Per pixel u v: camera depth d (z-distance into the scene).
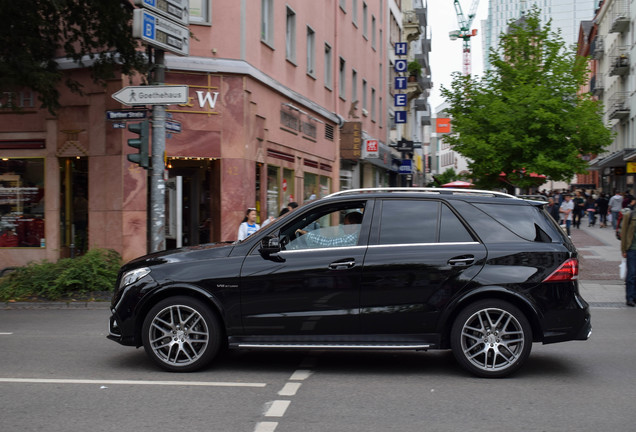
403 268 6.43
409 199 6.74
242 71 16.70
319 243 6.67
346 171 31.11
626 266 11.78
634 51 43.19
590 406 5.42
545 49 20.59
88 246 16.28
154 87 11.33
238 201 16.62
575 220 35.56
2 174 16.78
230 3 16.78
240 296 6.55
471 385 6.14
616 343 8.29
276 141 19.58
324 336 6.49
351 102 30.50
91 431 4.75
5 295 12.52
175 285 6.58
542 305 6.34
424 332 6.43
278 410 5.29
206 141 16.41
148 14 11.35
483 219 6.59
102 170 16.12
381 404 5.47
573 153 18.75
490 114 19.59
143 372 6.66
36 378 6.39
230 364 7.07
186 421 4.98
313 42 24.27
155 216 11.91
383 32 39.28
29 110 16.62
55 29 13.58
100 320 10.44
